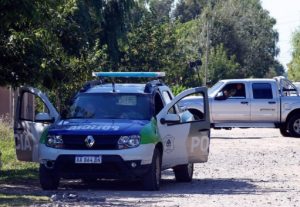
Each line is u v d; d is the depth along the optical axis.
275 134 93.25
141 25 117.56
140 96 41.91
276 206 33.66
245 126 87.19
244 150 69.31
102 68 83.50
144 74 44.03
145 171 38.53
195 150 43.00
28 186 41.62
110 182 44.00
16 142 43.47
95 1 96.38
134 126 38.91
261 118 87.00
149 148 38.41
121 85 43.59
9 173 48.06
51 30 47.56
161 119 41.06
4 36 43.16
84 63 70.75
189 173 44.72
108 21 102.44
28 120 43.22
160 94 43.22
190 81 136.00
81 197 35.78
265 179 46.38
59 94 67.69
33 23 41.06
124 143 38.09
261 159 60.72
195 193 38.56
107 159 37.97
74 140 38.44
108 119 40.62
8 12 37.81
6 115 84.31
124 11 103.06
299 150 69.31
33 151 42.62
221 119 87.31
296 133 86.88
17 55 43.62
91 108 41.62
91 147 38.19
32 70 44.09
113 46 102.75
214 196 37.16
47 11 40.88
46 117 41.78
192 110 81.38
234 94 87.44
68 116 41.62
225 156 63.25
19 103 43.47
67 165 38.34
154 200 35.19
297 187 41.75
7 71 44.00
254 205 33.88
